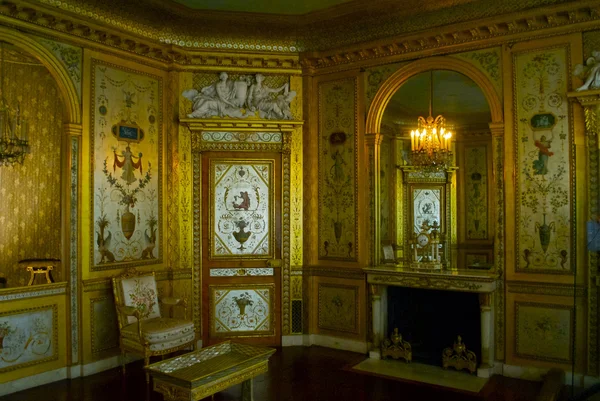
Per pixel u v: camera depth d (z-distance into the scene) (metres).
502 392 5.39
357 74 6.97
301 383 5.68
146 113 6.77
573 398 5.11
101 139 6.21
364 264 6.87
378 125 6.86
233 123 6.96
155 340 5.63
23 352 5.47
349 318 6.95
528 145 5.86
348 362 6.43
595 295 5.42
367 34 6.79
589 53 5.51
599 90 5.27
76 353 5.91
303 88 7.28
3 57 7.05
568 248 5.62
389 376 5.91
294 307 7.21
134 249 6.57
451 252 9.46
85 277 5.98
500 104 6.01
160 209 6.93
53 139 7.80
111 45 6.29
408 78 6.66
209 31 6.92
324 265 7.20
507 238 5.95
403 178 9.00
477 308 6.33
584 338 5.48
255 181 7.19
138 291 6.22
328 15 6.64
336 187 7.12
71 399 5.19
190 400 4.09
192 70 7.10
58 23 5.69
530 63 5.84
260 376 5.91
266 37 7.06
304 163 7.27
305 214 7.24
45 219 7.75
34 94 7.54
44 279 7.55
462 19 6.12
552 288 5.68
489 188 10.20
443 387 5.55
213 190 7.11
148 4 6.20
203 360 4.84
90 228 6.06
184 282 7.00
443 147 6.55
